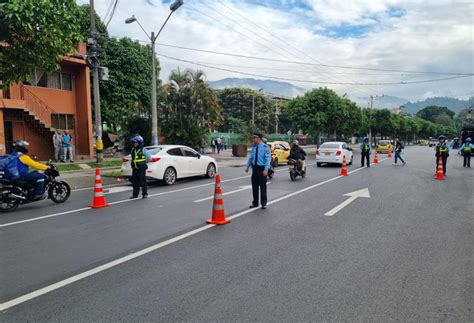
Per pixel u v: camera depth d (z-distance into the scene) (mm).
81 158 23391
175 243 6055
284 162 23125
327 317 3600
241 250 5684
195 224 7363
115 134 32719
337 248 5773
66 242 6172
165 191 12008
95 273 4762
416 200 10062
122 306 3842
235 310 3744
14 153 9055
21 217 8156
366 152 21266
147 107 28609
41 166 9203
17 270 4898
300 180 14766
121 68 29250
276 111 67562
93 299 4012
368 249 5727
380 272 4770
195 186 13195
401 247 5824
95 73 18844
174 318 3586
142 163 10578
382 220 7676
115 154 26969
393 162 25422
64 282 4480
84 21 27312
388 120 67125
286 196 10750
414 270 4840
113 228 7094
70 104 24312
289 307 3809
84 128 24516
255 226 7180
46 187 9656
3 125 19078
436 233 6656
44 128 21359
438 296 4070
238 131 44250
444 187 12594
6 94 20375
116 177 15703
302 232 6727
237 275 4672
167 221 7648
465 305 3863
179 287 4309
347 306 3832
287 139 58156
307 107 41438
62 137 20719
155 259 5289
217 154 33531
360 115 51812
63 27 10547
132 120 26328
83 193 11750
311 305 3852
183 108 26422
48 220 7844
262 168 8875
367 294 4117
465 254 5484
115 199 10492
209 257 5359
